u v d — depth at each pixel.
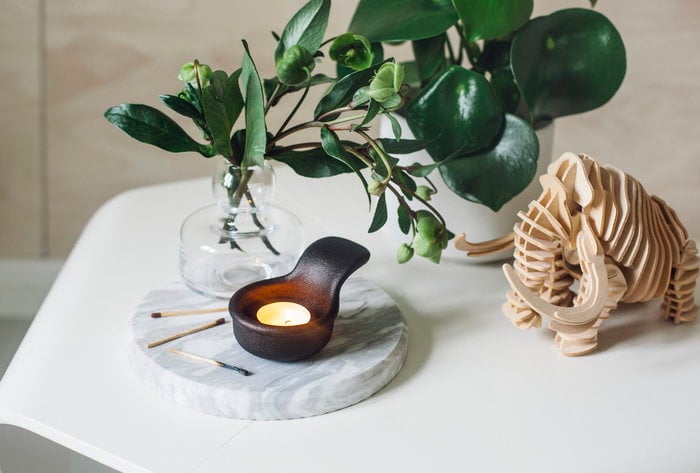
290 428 0.65
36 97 1.44
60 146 1.47
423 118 0.83
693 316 0.79
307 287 0.73
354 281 0.82
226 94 0.72
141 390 0.69
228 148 0.72
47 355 0.73
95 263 0.87
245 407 0.65
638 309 0.81
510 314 0.77
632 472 0.61
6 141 1.47
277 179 1.07
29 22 1.40
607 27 0.84
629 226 0.72
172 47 1.42
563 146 1.45
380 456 0.62
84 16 1.40
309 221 0.96
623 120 1.42
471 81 0.81
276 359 0.68
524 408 0.67
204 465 0.61
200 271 0.77
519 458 0.62
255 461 0.62
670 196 1.46
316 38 0.73
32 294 1.55
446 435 0.64
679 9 1.35
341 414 0.67
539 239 0.75
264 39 1.41
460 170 0.82
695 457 0.63
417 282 0.85
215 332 0.73
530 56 0.83
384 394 0.69
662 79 1.39
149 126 0.72
